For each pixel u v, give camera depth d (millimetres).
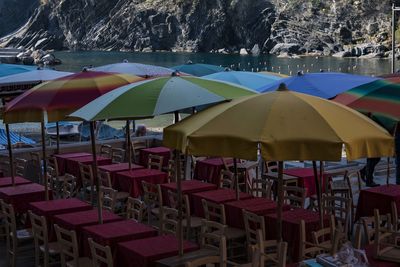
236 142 6758
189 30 144625
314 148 6539
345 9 124875
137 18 152625
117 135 27625
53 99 10547
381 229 8016
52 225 10250
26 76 15648
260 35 134750
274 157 6566
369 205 11516
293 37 129125
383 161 18578
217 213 10914
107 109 9008
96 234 8836
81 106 10492
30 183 13172
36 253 9680
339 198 10555
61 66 102688
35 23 170750
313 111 6938
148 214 12203
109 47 157875
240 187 14914
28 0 183250
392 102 9227
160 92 9250
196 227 11266
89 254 9156
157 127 36250
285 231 9555
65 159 16344
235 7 137875
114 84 11164
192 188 12406
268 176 13555
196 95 9180
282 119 6844
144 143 19734
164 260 7918
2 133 23469
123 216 13172
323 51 125625
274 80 15758
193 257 8031
